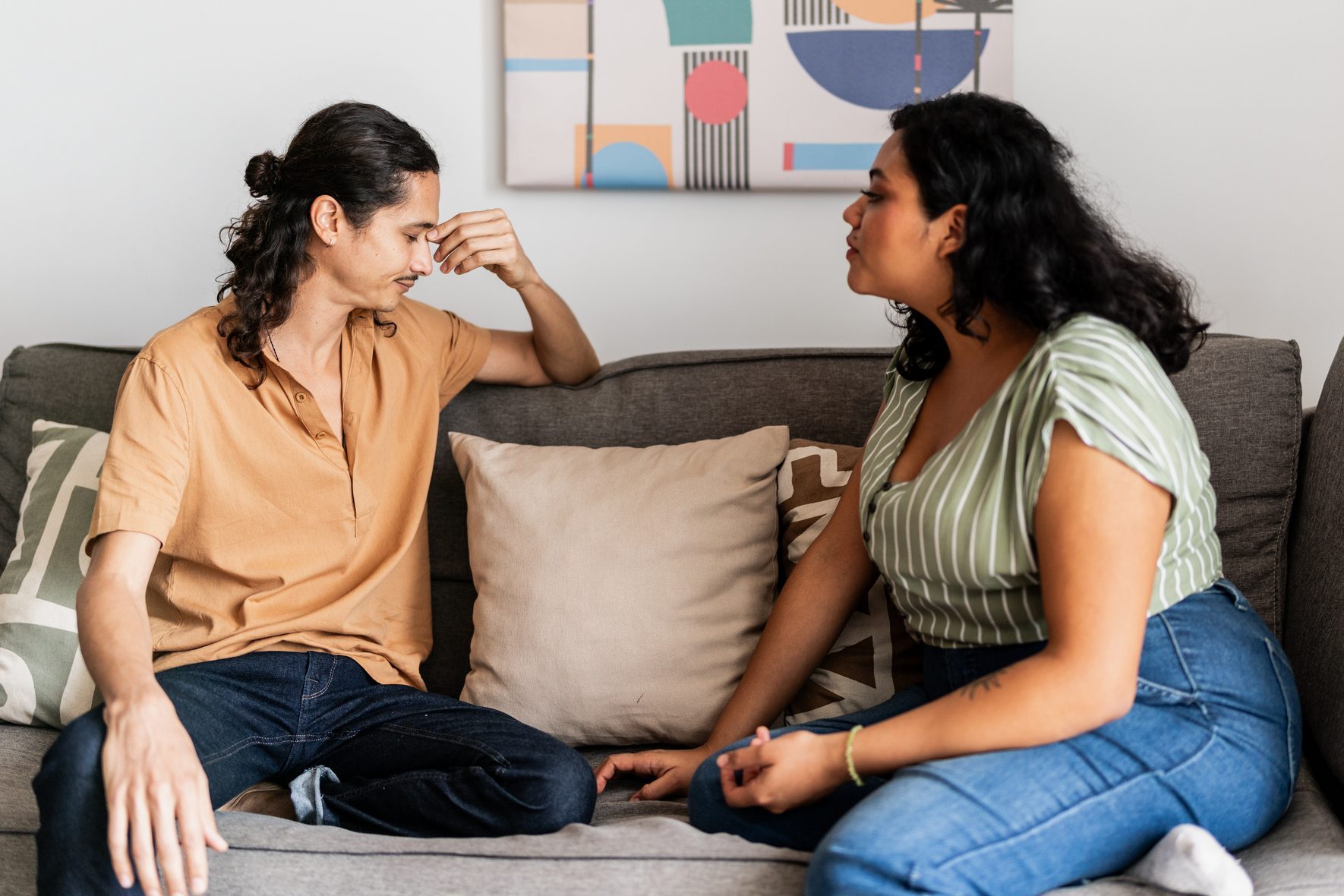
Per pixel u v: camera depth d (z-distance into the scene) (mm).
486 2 2059
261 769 1435
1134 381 1096
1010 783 1062
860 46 1990
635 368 1827
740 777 1240
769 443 1651
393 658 1584
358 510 1532
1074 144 2014
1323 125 1964
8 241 2180
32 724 1576
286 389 1480
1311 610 1464
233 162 2139
